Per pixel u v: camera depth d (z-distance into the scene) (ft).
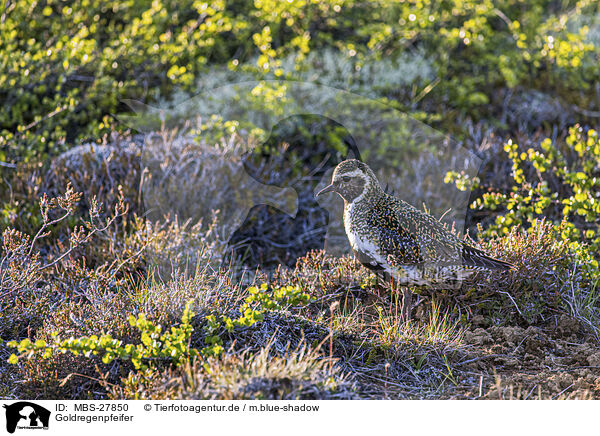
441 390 16.66
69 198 19.51
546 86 37.37
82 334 16.92
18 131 28.12
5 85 28.89
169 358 15.76
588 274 20.65
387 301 20.71
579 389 16.47
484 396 16.25
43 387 15.85
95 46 32.53
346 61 35.37
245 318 16.58
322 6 36.76
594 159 24.38
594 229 24.70
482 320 19.97
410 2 37.73
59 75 30.53
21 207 24.61
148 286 19.40
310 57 35.14
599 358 17.89
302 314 19.70
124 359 15.23
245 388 14.44
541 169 22.33
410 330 18.56
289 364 15.30
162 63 33.14
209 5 35.45
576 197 21.21
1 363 17.65
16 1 32.42
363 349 18.02
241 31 36.50
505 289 20.42
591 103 36.14
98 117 30.99
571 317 19.83
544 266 20.42
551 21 39.09
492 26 41.39
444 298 20.35
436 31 38.37
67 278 20.30
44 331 17.11
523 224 24.58
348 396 15.10
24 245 19.85
